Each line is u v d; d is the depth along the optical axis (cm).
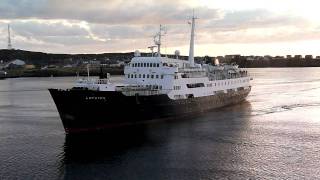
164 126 7738
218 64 11088
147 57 8406
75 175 5056
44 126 8206
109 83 7494
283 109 10338
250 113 9475
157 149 6153
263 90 16688
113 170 5225
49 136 7175
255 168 5247
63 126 7681
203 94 9125
